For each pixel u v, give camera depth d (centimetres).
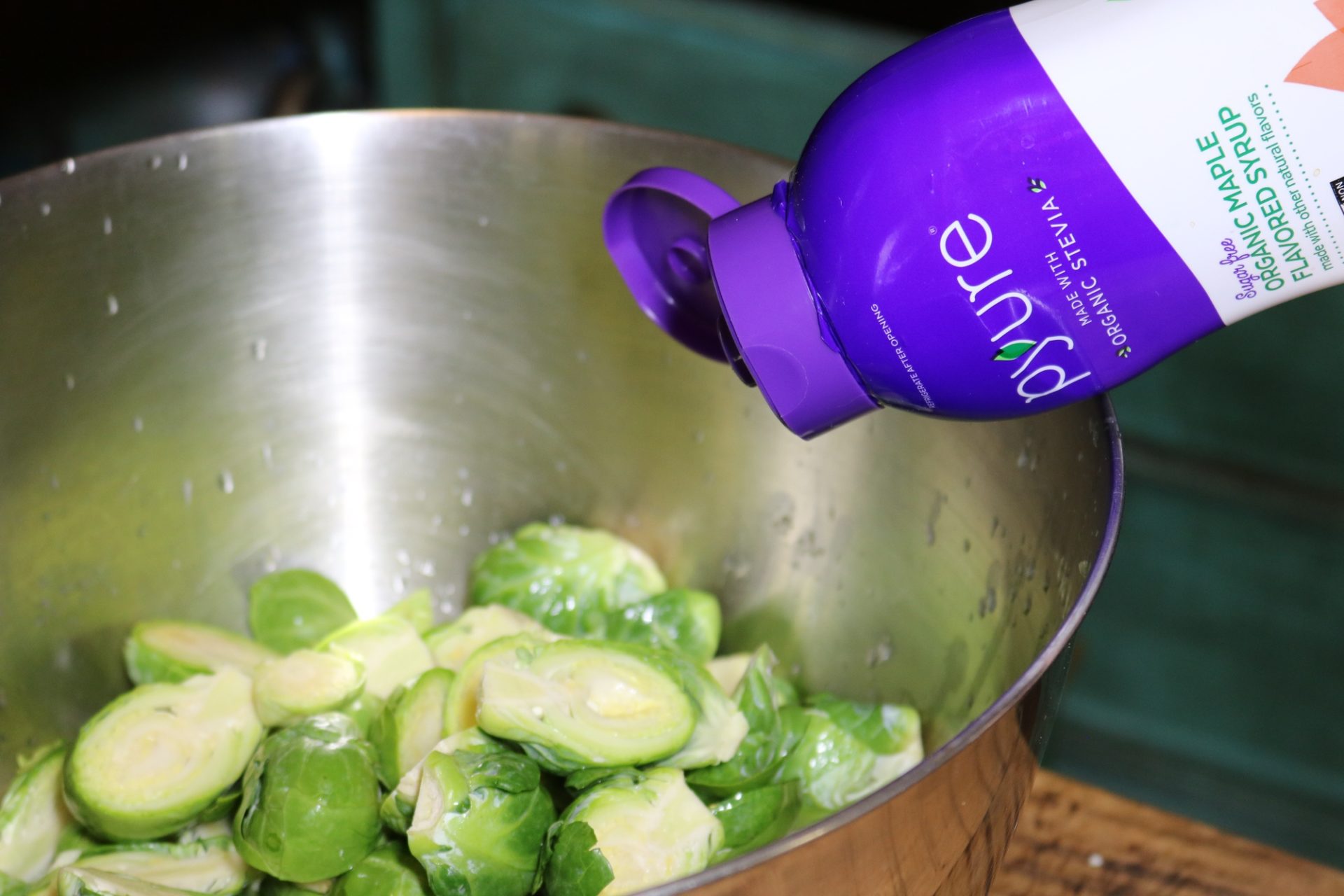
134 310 49
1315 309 62
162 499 51
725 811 47
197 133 48
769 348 41
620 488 53
